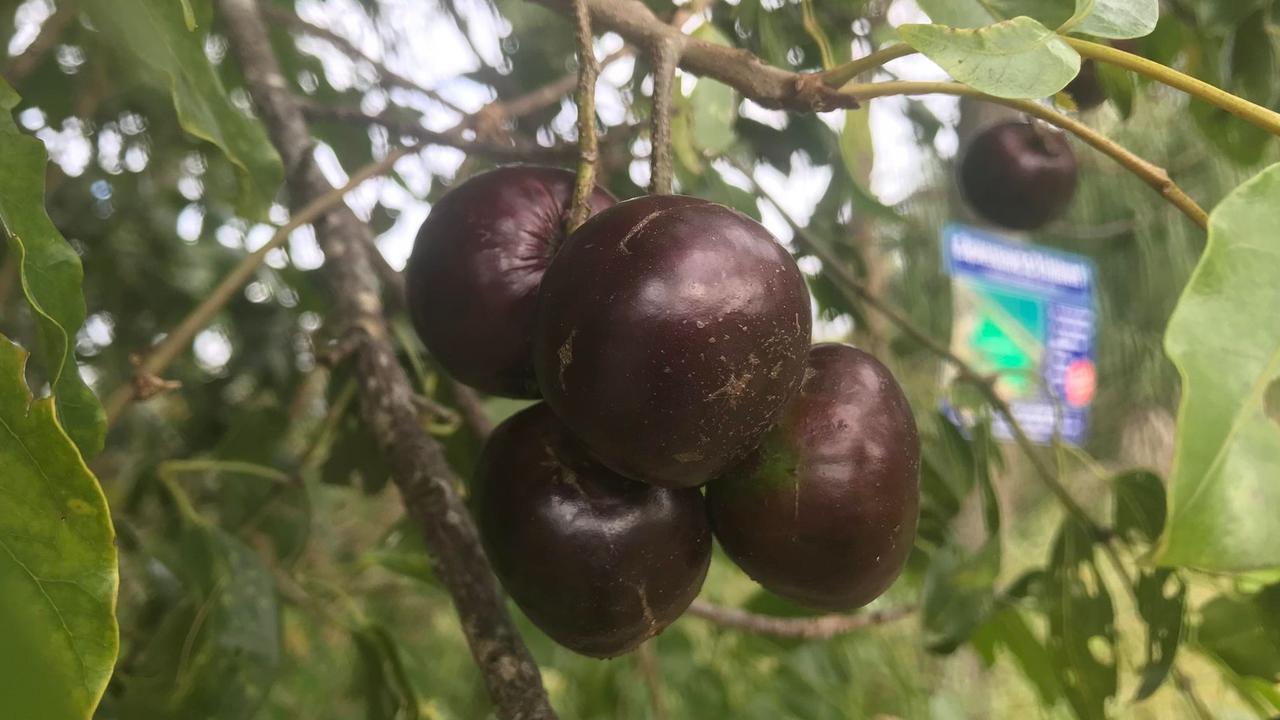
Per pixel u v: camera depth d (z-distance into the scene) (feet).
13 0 1.27
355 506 2.38
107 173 1.69
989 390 1.13
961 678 2.61
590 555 0.59
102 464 1.43
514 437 0.63
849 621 1.31
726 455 0.54
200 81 0.68
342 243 1.04
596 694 1.45
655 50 0.67
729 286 0.51
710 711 1.40
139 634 1.11
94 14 0.63
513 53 1.57
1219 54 1.11
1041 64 0.53
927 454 1.18
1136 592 0.96
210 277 1.86
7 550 0.40
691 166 1.15
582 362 0.51
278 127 1.08
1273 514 0.37
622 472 0.56
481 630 0.74
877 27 1.34
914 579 1.38
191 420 1.75
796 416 0.60
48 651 0.39
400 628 2.05
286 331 1.84
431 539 0.80
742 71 0.68
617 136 1.23
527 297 0.62
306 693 1.53
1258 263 0.41
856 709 1.51
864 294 1.21
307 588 1.22
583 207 0.60
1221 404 0.38
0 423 0.40
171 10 0.63
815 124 1.47
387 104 1.54
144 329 1.86
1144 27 0.55
